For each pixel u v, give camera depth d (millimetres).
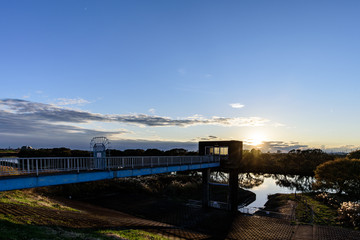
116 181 40781
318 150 109750
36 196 23156
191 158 28203
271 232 21422
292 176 79812
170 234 19672
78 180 15000
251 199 42656
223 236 20438
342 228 22219
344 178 38625
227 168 32469
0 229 10055
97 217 19922
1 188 11133
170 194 38938
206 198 31906
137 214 26344
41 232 11305
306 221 25016
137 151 62844
